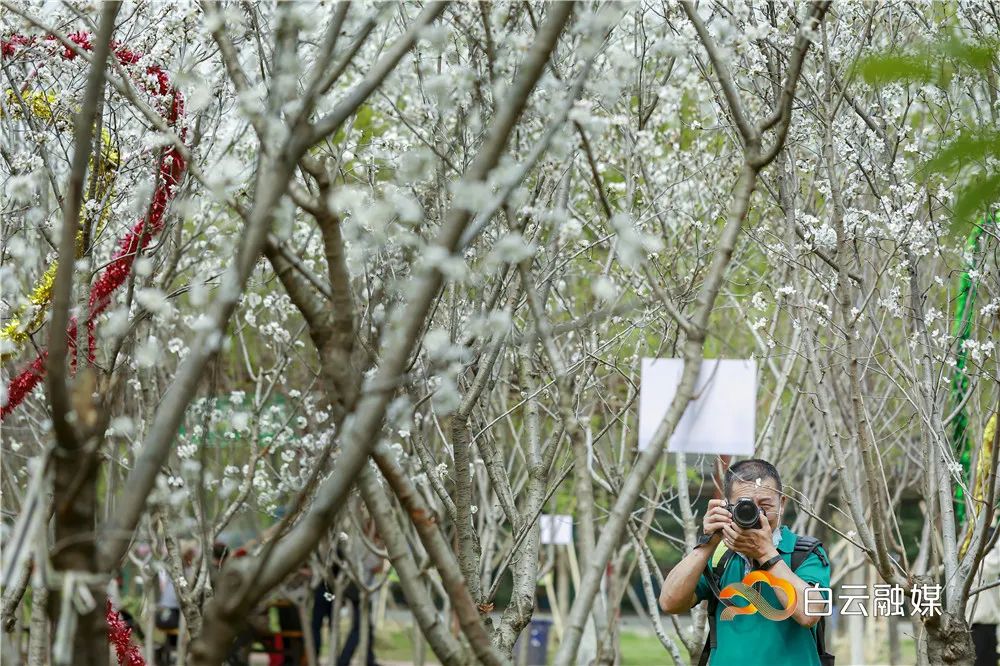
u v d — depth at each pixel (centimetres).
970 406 841
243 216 373
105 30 356
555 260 714
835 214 680
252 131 884
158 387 843
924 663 793
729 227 400
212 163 866
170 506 805
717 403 475
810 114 738
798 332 870
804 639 585
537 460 696
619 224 396
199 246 1029
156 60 682
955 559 684
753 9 717
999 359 714
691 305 882
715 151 1048
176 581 798
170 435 344
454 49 760
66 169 800
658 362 481
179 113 686
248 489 851
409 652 2089
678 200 972
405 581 372
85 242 651
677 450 476
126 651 718
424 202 700
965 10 664
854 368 660
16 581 679
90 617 342
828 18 799
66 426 329
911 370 842
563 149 414
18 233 774
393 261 606
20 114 714
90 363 627
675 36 719
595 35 403
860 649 1426
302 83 619
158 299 383
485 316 608
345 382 362
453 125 792
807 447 1275
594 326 769
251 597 335
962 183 399
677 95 954
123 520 336
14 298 729
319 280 386
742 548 579
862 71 393
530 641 1748
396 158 762
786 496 654
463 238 375
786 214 733
